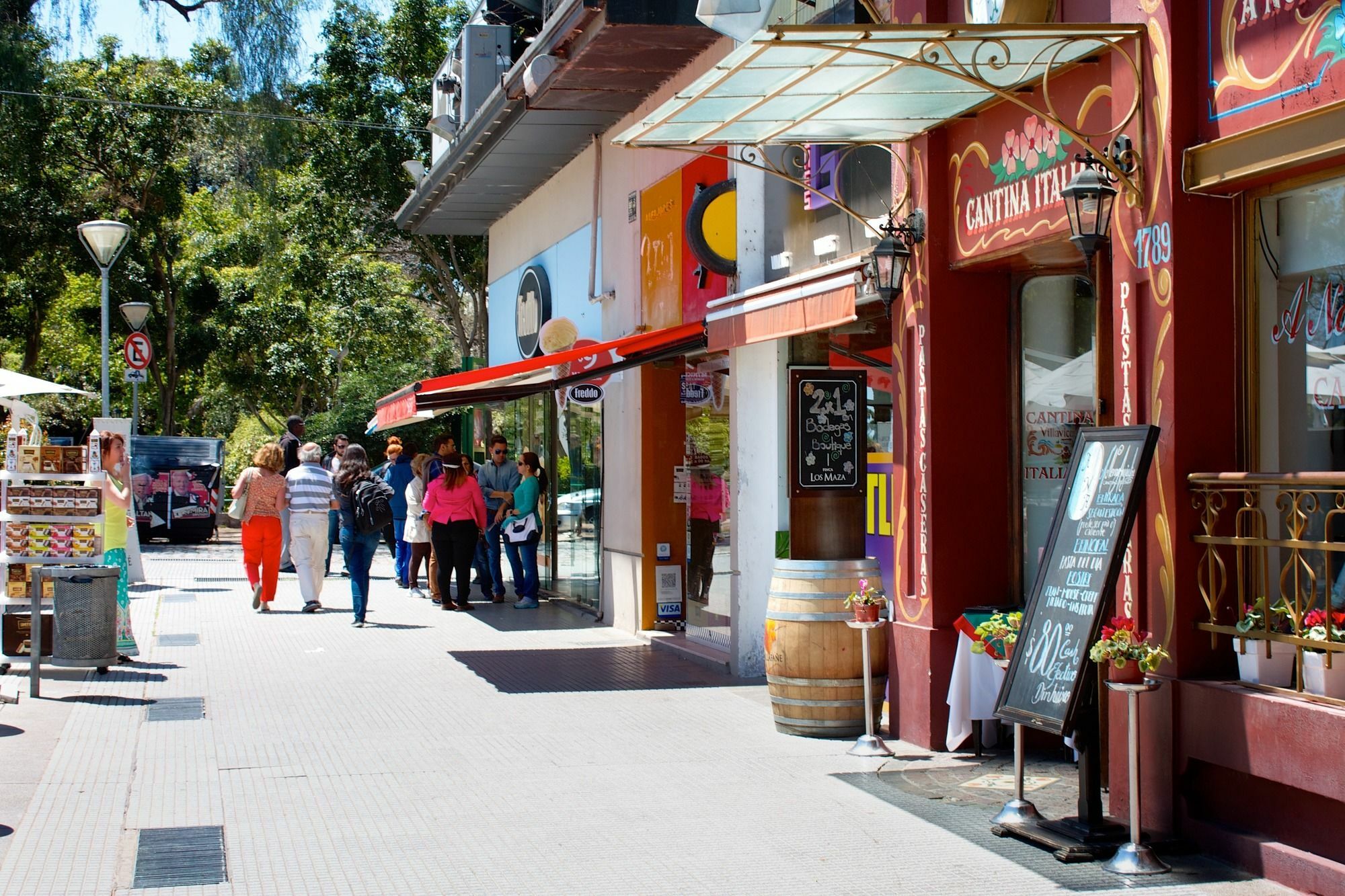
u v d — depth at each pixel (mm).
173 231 32844
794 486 8773
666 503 13203
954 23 7242
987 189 7691
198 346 33812
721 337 10156
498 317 20516
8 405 14961
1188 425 6012
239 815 6523
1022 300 8180
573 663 11523
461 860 5836
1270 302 6020
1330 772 5191
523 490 15633
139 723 8688
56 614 10234
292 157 24234
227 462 37188
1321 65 5391
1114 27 6168
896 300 8461
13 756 7660
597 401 14516
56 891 5344
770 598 8633
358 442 32688
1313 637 5457
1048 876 5633
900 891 5445
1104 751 7145
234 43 21234
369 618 14586
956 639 8039
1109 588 5848
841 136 8250
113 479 11211
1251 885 5484
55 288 32312
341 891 5398
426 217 20422
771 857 5906
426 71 29391
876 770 7586
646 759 7832
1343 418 5609
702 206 11438
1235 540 5750
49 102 27938
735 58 6383
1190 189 5988
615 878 5602
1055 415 7984
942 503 8070
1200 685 5871
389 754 7895
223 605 15516
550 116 14102
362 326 32531
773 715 8641
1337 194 5660
